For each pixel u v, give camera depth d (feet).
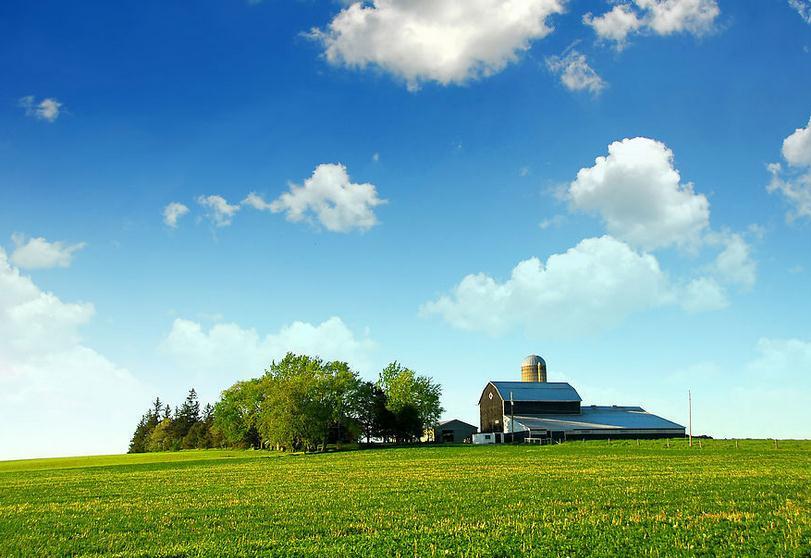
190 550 86.84
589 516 104.83
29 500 159.22
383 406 510.58
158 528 107.04
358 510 120.37
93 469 303.27
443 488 156.66
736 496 127.85
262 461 329.72
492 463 251.80
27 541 97.96
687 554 75.41
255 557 80.74
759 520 96.78
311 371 492.13
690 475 177.88
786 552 75.77
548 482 165.17
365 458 321.11
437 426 545.85
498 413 513.86
